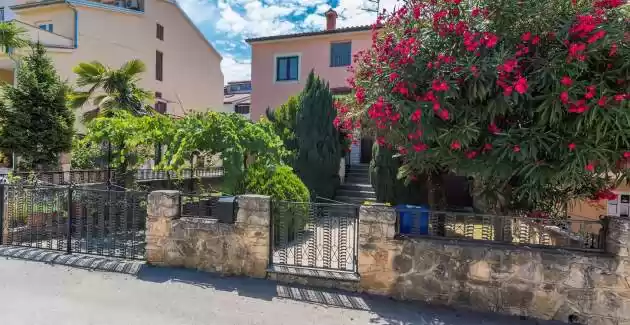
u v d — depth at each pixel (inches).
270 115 510.0
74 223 261.0
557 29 156.6
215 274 212.1
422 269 183.6
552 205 203.5
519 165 165.0
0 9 769.6
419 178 284.8
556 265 168.9
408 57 169.5
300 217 220.5
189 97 892.0
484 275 176.2
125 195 240.2
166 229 222.8
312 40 703.1
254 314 167.0
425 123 165.0
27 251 242.4
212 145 280.2
